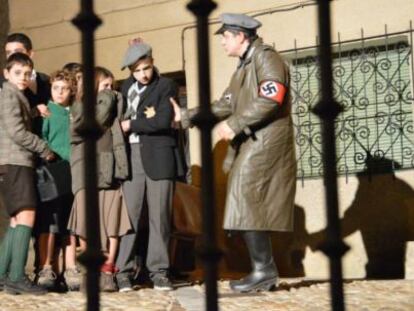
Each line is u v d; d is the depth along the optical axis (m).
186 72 11.41
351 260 10.23
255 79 7.52
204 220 2.20
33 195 7.69
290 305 6.77
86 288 2.22
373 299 7.12
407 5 10.16
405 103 10.16
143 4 11.73
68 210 8.02
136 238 8.02
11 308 6.89
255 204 7.43
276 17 10.88
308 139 10.57
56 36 12.24
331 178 2.16
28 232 7.71
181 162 8.03
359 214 10.23
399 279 9.46
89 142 2.23
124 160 7.79
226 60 11.16
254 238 7.53
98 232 2.24
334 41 10.52
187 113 7.93
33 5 12.41
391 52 10.27
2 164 7.66
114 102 7.84
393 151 10.17
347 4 10.48
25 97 7.74
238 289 7.59
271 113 7.37
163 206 7.86
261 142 7.45
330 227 2.15
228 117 7.84
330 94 2.15
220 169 10.85
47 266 7.96
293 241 10.48
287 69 7.56
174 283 8.76
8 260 7.86
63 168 7.77
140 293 7.73
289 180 7.57
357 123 10.40
